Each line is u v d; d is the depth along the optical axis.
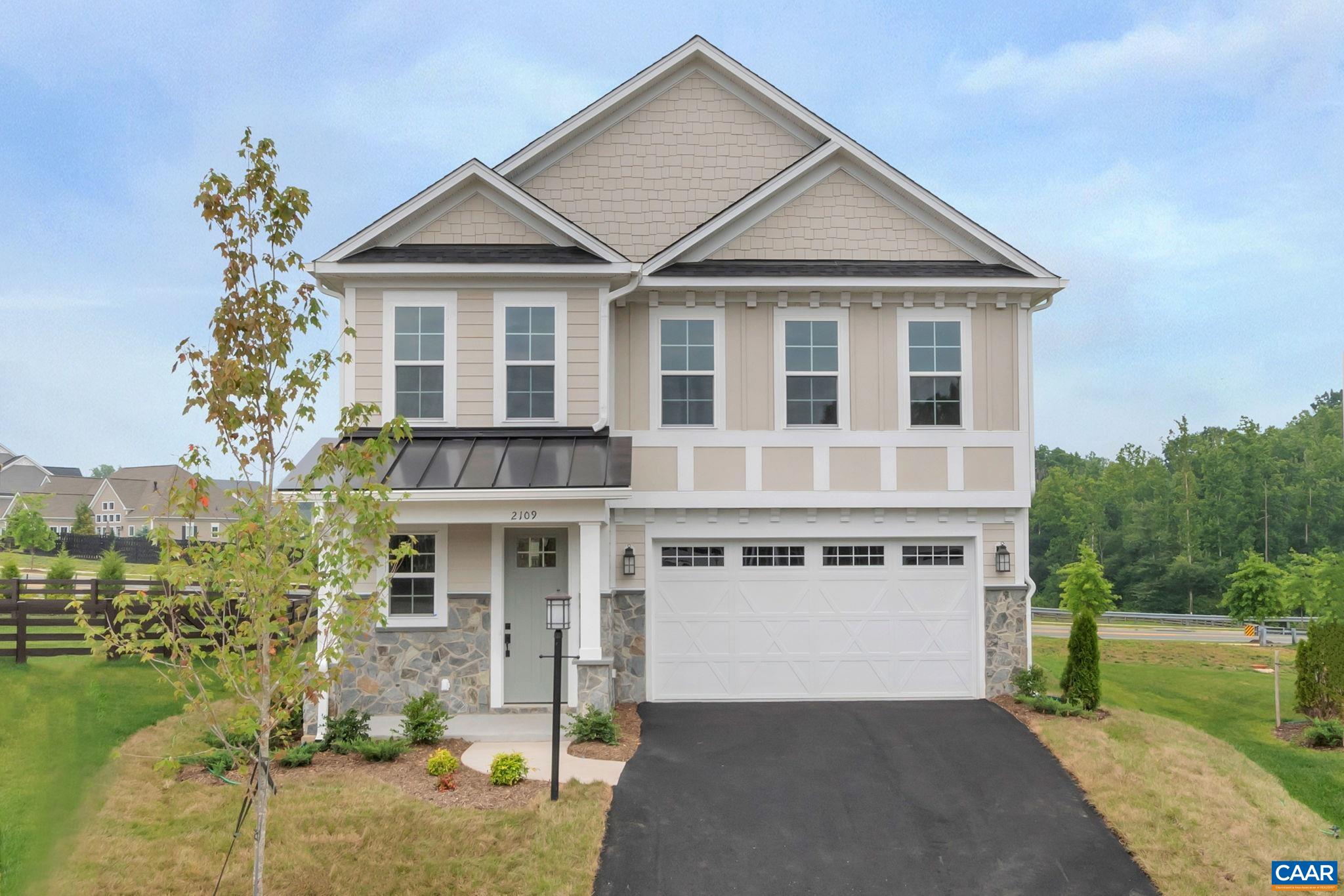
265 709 6.87
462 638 12.65
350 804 9.20
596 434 13.07
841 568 13.86
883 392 13.89
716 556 13.85
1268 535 57.09
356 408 7.55
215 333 7.06
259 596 6.85
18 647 15.05
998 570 13.83
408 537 12.33
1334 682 14.39
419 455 12.38
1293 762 12.62
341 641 7.19
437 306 13.30
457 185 13.55
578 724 11.36
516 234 13.73
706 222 14.26
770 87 14.80
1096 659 13.12
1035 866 8.66
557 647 9.58
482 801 9.38
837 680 13.76
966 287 13.68
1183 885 8.34
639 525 13.73
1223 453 59.69
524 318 13.36
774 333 13.90
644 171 15.05
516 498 11.48
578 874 8.12
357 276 13.09
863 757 11.00
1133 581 58.69
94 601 16.34
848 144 14.26
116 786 9.60
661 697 13.61
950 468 13.84
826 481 13.78
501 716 12.39
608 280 13.32
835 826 9.30
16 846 8.16
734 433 13.78
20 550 47.00
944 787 10.20
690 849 8.75
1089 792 10.05
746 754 11.07
